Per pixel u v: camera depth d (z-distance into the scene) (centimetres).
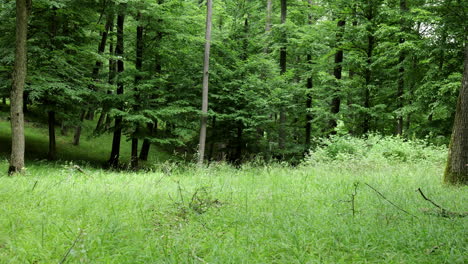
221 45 2030
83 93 1653
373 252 343
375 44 1753
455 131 790
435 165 1122
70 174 822
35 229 394
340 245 364
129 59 1917
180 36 1794
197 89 2002
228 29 2297
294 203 558
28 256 319
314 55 2167
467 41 793
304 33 1994
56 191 609
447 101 1409
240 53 2266
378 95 1875
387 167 1055
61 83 1562
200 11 2098
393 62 1820
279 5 2636
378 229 402
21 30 970
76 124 1817
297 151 2069
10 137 2152
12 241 349
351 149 1341
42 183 707
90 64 2039
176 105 1847
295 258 330
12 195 552
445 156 1241
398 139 1402
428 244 364
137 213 481
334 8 1773
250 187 721
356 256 336
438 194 631
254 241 370
